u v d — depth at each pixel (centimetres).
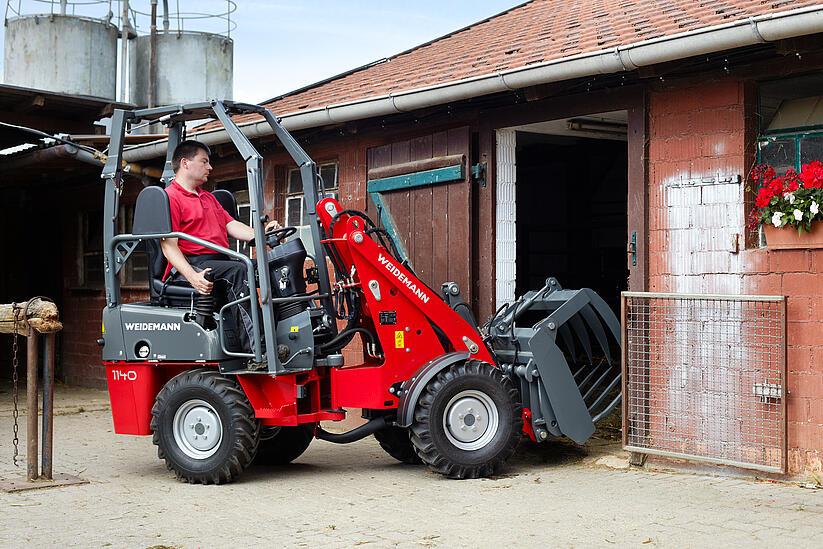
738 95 672
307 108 961
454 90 787
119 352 699
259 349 662
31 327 677
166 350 683
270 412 670
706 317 681
